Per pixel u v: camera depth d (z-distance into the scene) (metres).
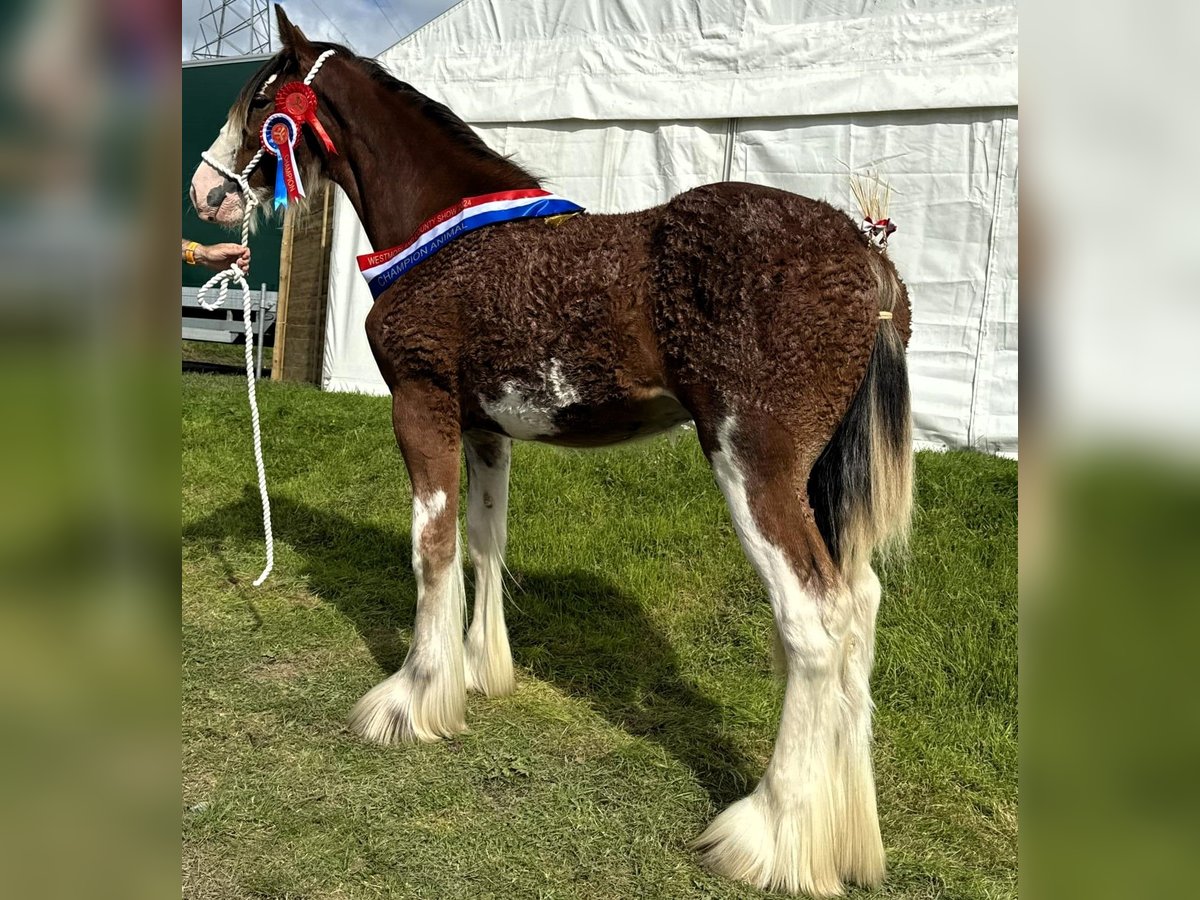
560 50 5.57
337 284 6.31
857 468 1.78
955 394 4.79
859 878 1.75
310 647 2.83
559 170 5.69
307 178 2.47
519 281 1.94
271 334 9.84
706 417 1.76
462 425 2.22
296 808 1.95
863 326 1.72
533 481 4.18
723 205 1.76
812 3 5.00
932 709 2.50
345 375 6.37
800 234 1.71
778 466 1.71
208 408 5.66
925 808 2.06
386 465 4.62
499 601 2.61
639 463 4.28
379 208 2.34
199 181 2.43
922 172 4.82
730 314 1.70
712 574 3.36
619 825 1.93
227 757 2.15
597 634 3.02
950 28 4.66
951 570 3.16
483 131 5.84
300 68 2.37
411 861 1.78
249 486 4.47
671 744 2.29
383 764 2.14
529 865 1.78
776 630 1.88
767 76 5.09
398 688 2.29
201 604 3.18
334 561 3.67
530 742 2.28
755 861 1.74
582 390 1.93
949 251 4.78
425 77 5.93
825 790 1.72
